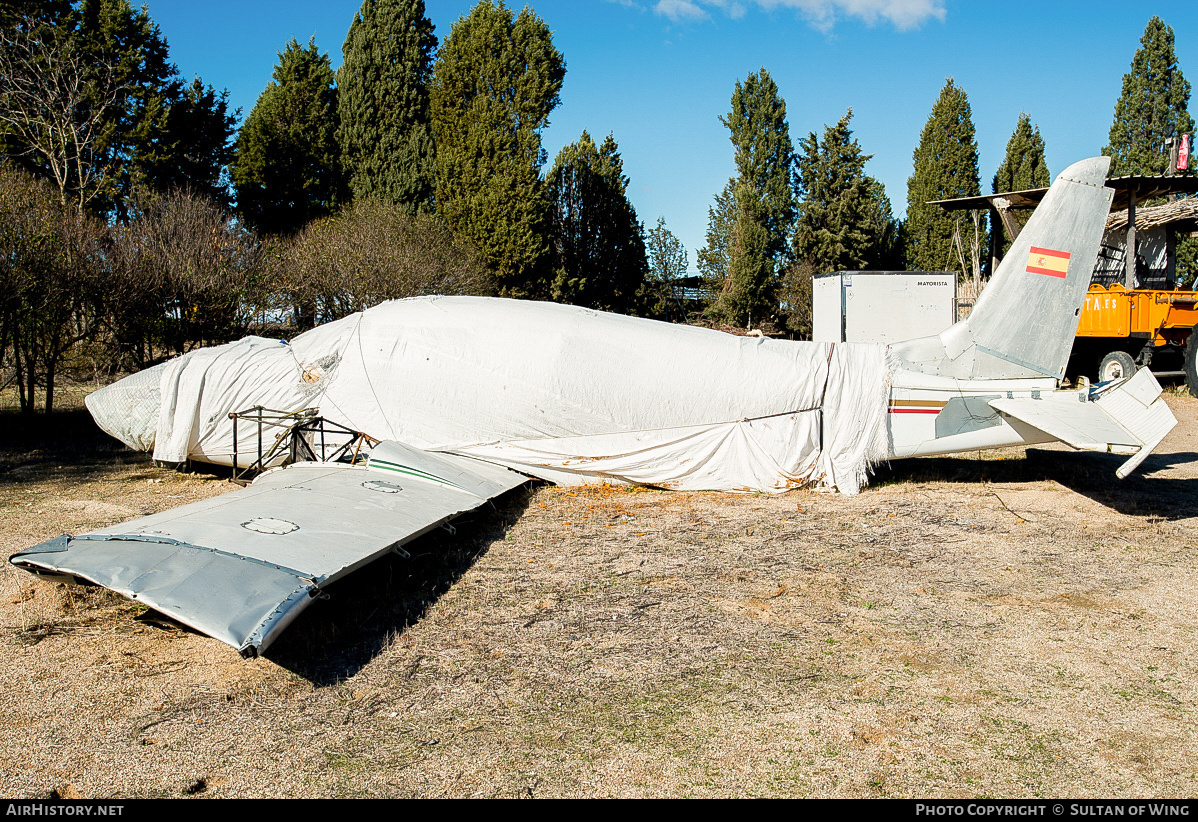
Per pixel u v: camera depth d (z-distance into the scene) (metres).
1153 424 7.53
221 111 32.50
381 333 9.09
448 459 8.58
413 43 32.00
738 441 8.88
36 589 5.77
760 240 34.88
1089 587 5.84
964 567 6.36
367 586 5.97
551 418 8.81
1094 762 3.54
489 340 8.91
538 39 28.14
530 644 4.94
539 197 27.64
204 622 4.07
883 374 8.80
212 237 16.94
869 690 4.27
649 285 35.84
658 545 7.02
